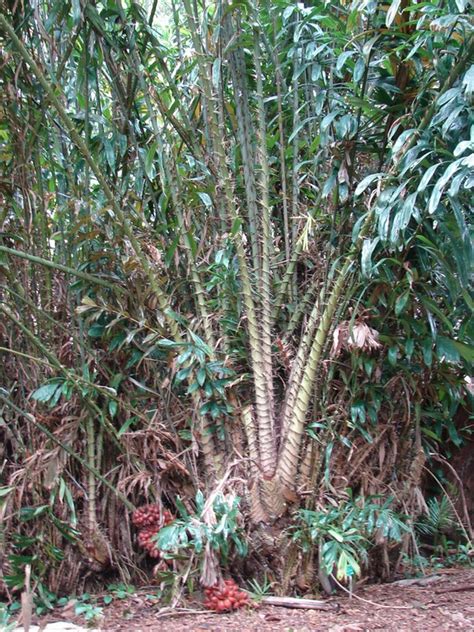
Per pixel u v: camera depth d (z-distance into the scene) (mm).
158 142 3039
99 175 2781
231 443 3057
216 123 3059
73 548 3037
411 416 3174
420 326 2855
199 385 2916
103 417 2975
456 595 2990
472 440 3896
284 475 2914
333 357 2865
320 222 3123
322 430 2975
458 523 3785
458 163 2193
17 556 2859
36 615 2795
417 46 2496
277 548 2914
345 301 2824
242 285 3016
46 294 3148
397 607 2816
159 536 2705
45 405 3098
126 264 2910
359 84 2969
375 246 2561
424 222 2645
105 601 2928
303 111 3363
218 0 3100
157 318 3012
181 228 3049
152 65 3197
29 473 2988
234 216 3041
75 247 3123
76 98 3463
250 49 3363
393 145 2756
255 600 2834
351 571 2623
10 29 2596
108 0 3074
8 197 3029
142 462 3090
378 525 2775
